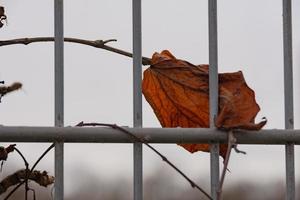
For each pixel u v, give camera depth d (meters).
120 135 0.87
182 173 0.89
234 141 0.88
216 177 0.89
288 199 0.90
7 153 0.90
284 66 0.91
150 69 0.96
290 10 0.91
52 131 0.86
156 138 0.88
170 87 0.96
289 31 0.91
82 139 0.87
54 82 0.87
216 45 0.90
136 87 0.89
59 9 0.87
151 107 0.96
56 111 0.87
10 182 0.90
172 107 0.96
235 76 0.93
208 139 0.89
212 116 0.90
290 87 0.91
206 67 0.95
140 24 0.89
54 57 0.87
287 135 0.90
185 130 0.88
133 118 0.89
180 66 0.96
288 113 0.91
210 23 0.90
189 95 0.95
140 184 0.88
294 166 0.90
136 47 0.89
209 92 0.91
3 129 0.86
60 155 0.87
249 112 0.92
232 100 0.92
